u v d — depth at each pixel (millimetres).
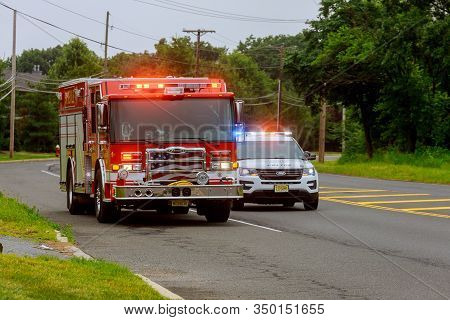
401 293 11977
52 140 102750
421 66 60781
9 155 89062
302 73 71000
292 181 25906
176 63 111250
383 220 22984
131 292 11258
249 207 27938
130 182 21281
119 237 19172
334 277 13461
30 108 101125
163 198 21297
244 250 16859
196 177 21453
